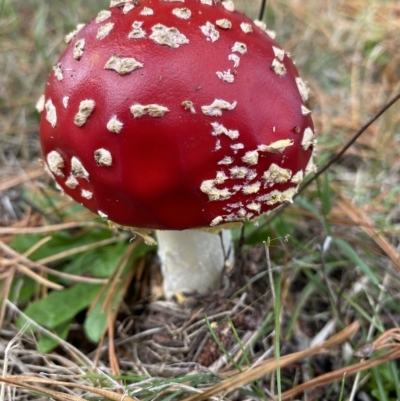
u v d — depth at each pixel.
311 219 0.30
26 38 0.44
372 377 0.23
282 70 0.20
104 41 0.19
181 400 0.20
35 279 0.27
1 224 0.31
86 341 0.26
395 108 0.35
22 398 0.22
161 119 0.18
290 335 0.25
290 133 0.20
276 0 0.47
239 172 0.19
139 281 0.28
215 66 0.19
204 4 0.20
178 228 0.20
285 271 0.26
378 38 0.43
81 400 0.20
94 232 0.29
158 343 0.25
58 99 0.20
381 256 0.28
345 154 0.34
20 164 0.35
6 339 0.25
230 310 0.25
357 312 0.26
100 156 0.19
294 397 0.23
